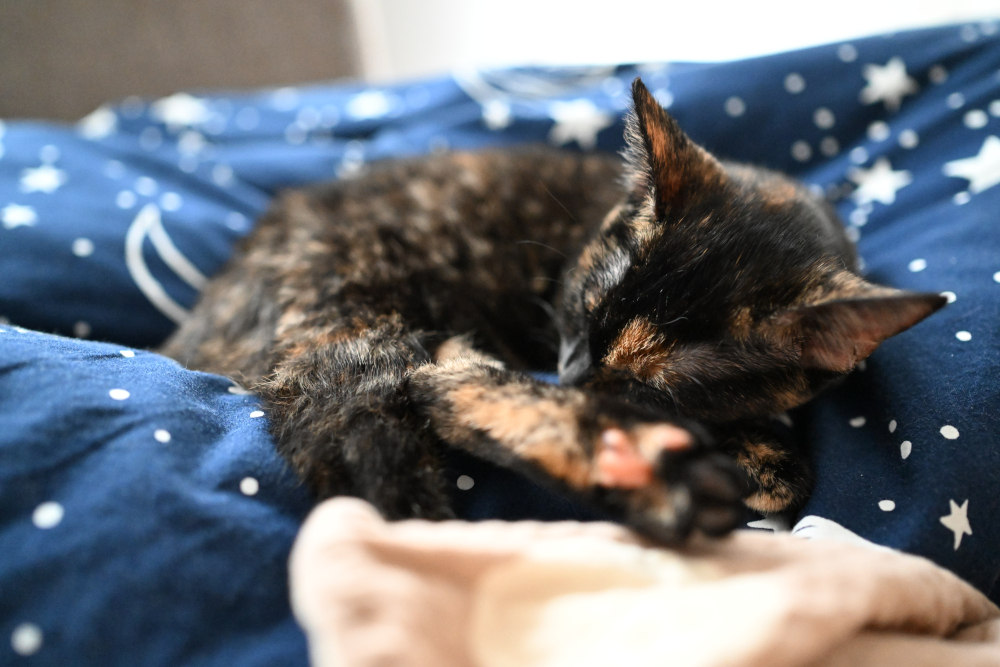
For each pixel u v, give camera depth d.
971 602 0.20
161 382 0.23
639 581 0.19
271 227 0.29
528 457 0.21
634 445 0.20
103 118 0.41
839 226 0.29
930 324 0.25
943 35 0.35
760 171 0.29
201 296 0.30
